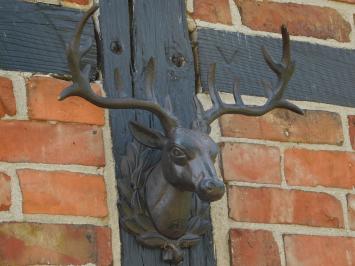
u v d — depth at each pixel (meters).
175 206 4.14
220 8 4.64
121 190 4.19
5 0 4.25
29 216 4.06
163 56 4.46
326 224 4.54
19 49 4.23
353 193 4.64
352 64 4.85
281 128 4.59
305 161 4.59
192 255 4.26
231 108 4.16
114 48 4.39
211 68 4.20
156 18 4.50
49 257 4.04
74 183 4.15
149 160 4.23
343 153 4.68
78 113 4.24
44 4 4.32
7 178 4.07
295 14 4.80
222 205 4.37
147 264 4.18
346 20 4.91
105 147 4.25
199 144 3.96
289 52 4.23
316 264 4.46
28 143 4.14
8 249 3.99
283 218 4.46
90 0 4.42
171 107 4.11
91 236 4.12
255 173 4.48
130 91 4.36
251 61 4.62
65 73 4.27
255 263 4.36
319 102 4.71
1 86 4.16
